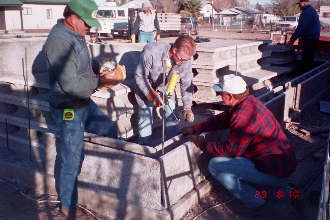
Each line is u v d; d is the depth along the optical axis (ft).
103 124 11.54
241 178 10.47
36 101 13.58
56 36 9.11
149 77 12.53
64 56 9.12
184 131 11.78
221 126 11.30
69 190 10.55
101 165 10.73
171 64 12.12
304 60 26.32
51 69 9.56
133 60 16.71
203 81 17.22
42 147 13.44
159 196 9.80
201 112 17.24
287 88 19.84
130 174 10.16
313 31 25.34
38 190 12.53
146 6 30.81
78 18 9.24
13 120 14.75
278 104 17.49
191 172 11.07
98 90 13.02
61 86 9.53
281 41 33.55
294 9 180.86
